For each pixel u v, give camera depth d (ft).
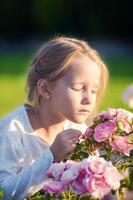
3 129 9.64
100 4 73.67
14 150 9.48
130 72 49.60
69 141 8.79
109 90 37.96
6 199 9.04
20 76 46.68
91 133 8.90
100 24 73.97
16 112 9.85
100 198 8.14
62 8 74.69
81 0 73.77
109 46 70.54
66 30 75.31
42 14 75.87
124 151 8.76
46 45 9.92
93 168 7.78
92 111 9.85
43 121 9.77
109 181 7.72
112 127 8.79
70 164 8.16
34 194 9.07
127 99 14.02
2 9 77.92
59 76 9.39
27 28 79.10
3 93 38.75
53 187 8.01
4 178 9.19
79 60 9.37
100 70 9.51
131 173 8.70
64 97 9.34
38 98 9.77
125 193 9.07
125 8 73.72
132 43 73.67
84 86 9.33
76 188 7.86
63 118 9.77
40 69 9.70
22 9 77.66
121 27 74.18
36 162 8.89
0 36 78.74
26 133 9.65
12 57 62.59
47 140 9.77
